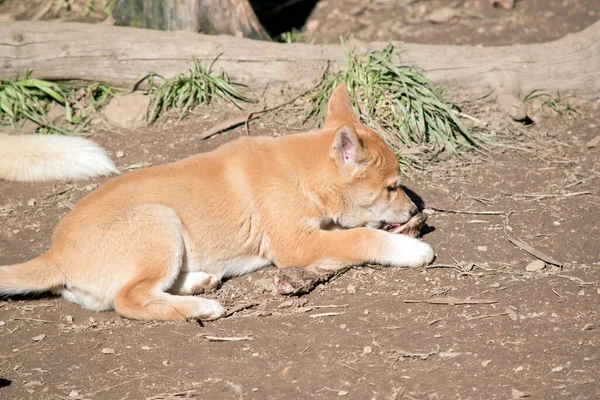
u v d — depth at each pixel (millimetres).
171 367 8070
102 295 9055
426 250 9789
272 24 17891
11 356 8398
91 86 14055
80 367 8156
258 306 9273
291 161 9844
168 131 13289
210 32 15102
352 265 9938
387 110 13211
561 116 13961
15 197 11836
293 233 9750
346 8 18672
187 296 9133
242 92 14008
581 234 10406
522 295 9055
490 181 11969
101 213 9047
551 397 7223
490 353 7984
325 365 7953
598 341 8062
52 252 9125
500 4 18250
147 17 15164
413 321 8672
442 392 7410
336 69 14016
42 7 17188
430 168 12320
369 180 9875
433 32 17125
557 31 16719
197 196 9523
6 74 13898
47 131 13484
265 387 7637
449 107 13312
